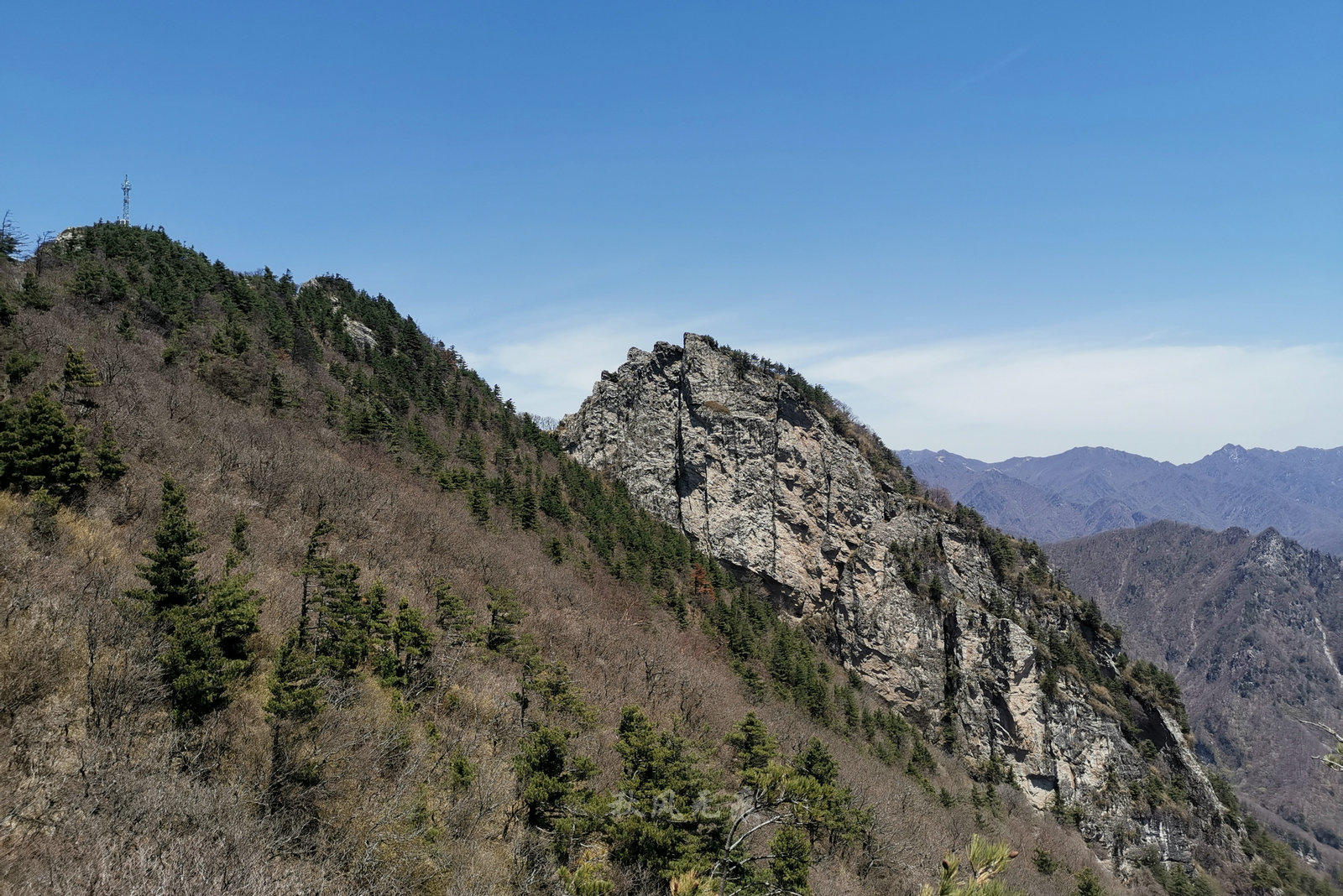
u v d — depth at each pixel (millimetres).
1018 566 118938
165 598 25797
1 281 61344
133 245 86938
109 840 17172
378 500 58750
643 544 93062
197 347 69812
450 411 102438
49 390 44000
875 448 131500
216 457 50625
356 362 98562
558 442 122375
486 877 23984
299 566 40812
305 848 21359
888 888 43125
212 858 17172
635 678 55594
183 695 23047
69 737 20672
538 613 57906
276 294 103312
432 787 27422
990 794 83188
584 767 29688
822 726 74250
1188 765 100938
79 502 35594
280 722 23672
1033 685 99750
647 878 26016
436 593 44156
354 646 31562
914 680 101562
